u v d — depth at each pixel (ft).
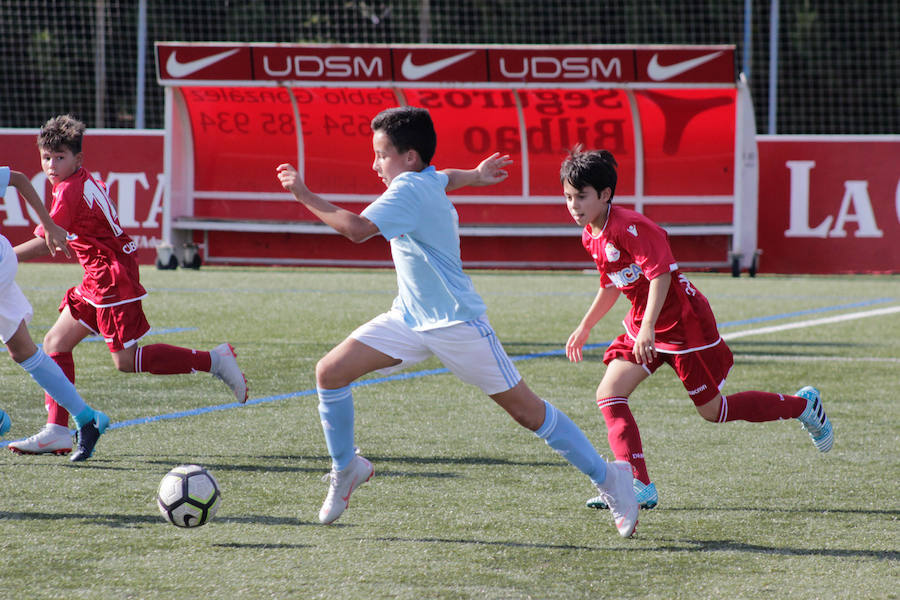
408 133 41.88
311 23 299.58
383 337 41.86
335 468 43.14
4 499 46.88
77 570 37.65
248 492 48.88
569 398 75.25
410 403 72.38
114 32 302.45
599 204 46.01
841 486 51.19
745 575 38.06
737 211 183.73
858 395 77.15
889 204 188.34
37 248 56.03
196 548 40.37
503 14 296.51
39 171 192.54
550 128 192.24
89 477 51.21
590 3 294.66
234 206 197.88
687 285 47.42
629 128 191.21
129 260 58.44
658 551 40.83
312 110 192.95
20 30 289.12
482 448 58.80
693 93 187.52
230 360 60.13
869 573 38.40
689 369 47.60
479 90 189.16
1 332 51.88
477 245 197.26
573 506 47.21
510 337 107.76
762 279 180.65
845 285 169.27
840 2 298.97
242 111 193.16
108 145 195.21
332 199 197.57
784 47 299.99
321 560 39.14
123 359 58.23
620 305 138.10
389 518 44.96
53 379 53.21
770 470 54.34
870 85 301.22
